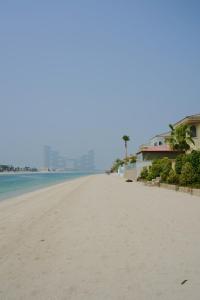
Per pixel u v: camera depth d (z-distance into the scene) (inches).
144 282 306.3
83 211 839.7
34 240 509.4
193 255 388.5
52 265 371.6
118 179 3346.5
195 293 277.7
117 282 309.3
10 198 1448.1
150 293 280.2
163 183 1712.6
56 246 462.9
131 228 572.1
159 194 1261.1
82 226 616.1
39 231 584.7
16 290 298.2
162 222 617.3
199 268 340.8
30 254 425.1
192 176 1352.1
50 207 973.8
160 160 1999.3
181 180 1390.3
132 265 359.3
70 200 1176.8
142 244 451.5
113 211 810.8
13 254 429.4
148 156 2536.9
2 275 343.0
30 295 285.0
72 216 757.9
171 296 272.7
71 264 372.5
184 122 2310.5
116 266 358.0
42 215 800.3
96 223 642.8
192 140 2236.7
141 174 2450.8
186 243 446.3
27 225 657.6
